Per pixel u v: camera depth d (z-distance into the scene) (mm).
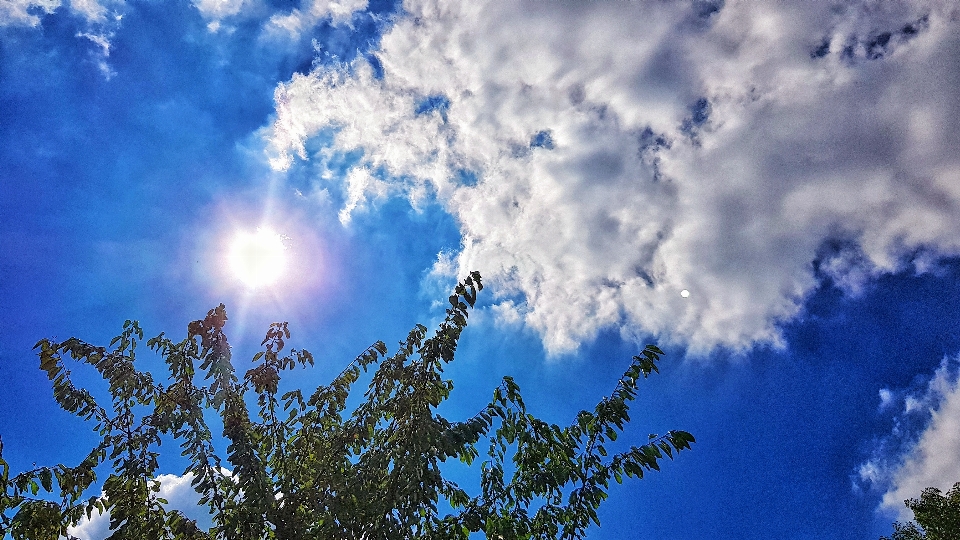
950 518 19484
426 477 5891
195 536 6211
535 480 6438
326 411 6938
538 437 6582
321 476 6402
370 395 6949
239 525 5969
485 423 6316
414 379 6664
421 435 6012
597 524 6219
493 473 6625
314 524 6328
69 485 5781
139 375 6375
